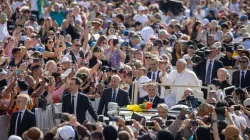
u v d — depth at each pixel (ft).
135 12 327.06
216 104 170.40
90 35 257.14
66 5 302.86
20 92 175.63
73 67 197.06
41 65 195.42
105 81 205.87
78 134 152.87
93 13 308.81
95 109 194.08
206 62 231.91
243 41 267.80
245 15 318.04
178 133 159.22
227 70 233.96
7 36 235.61
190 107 183.93
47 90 181.78
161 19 328.90
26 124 167.32
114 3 352.28
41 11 287.69
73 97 178.29
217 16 336.70
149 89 196.13
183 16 339.16
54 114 170.30
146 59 220.64
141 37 267.18
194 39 276.41
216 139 155.02
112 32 260.62
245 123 174.60
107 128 148.77
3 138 170.30
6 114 172.35
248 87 224.94
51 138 150.41
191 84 207.21
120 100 190.39
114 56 226.38
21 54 206.59
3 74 186.09
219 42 254.47
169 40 266.16
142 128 159.22
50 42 223.71
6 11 272.31
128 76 205.26
